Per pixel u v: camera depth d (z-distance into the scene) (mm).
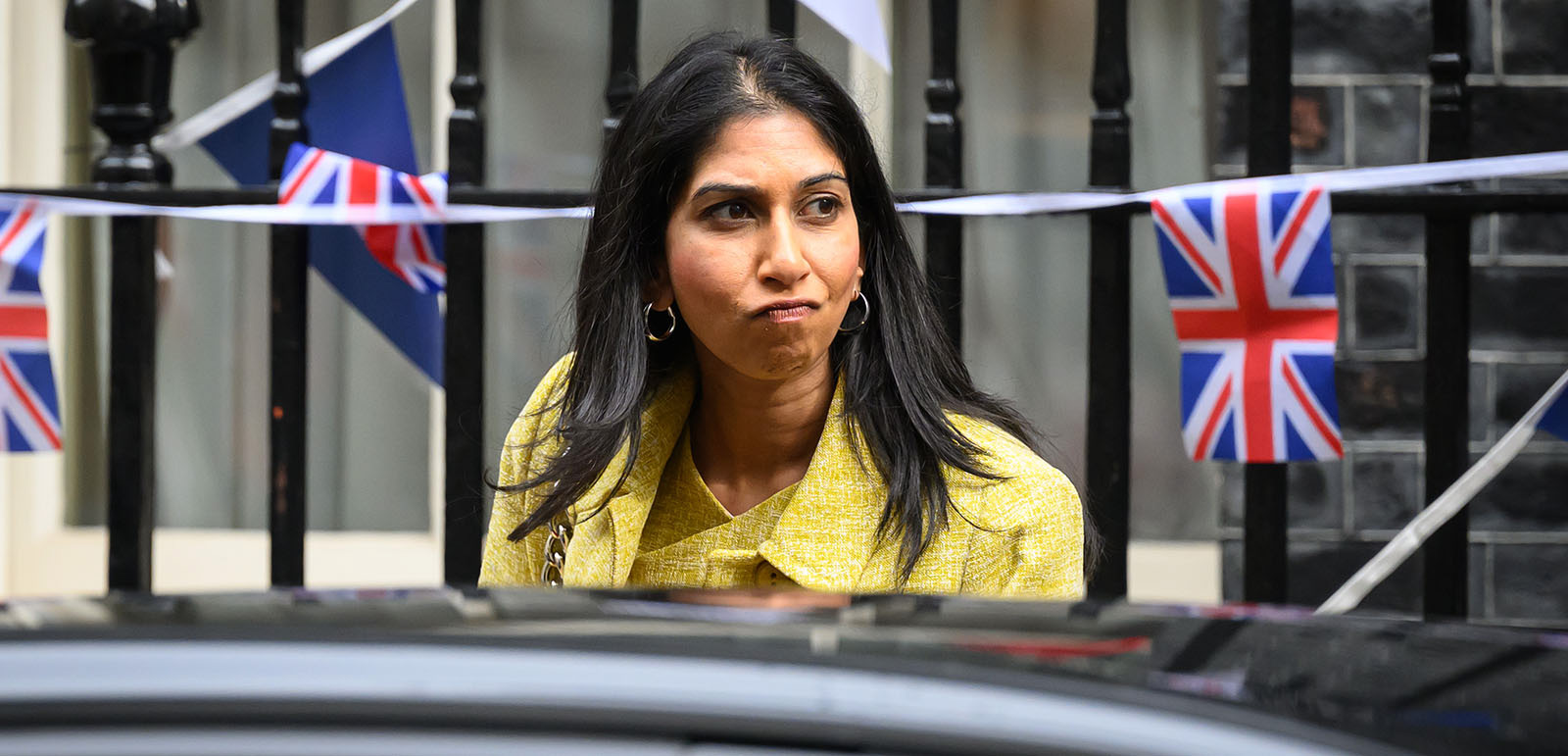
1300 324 8477
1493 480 12773
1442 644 4359
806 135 6426
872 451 6719
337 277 9789
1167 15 15133
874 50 9062
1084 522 7066
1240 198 8500
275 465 9523
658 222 6793
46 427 9430
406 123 9781
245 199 9375
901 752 3492
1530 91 12711
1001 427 7180
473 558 9414
